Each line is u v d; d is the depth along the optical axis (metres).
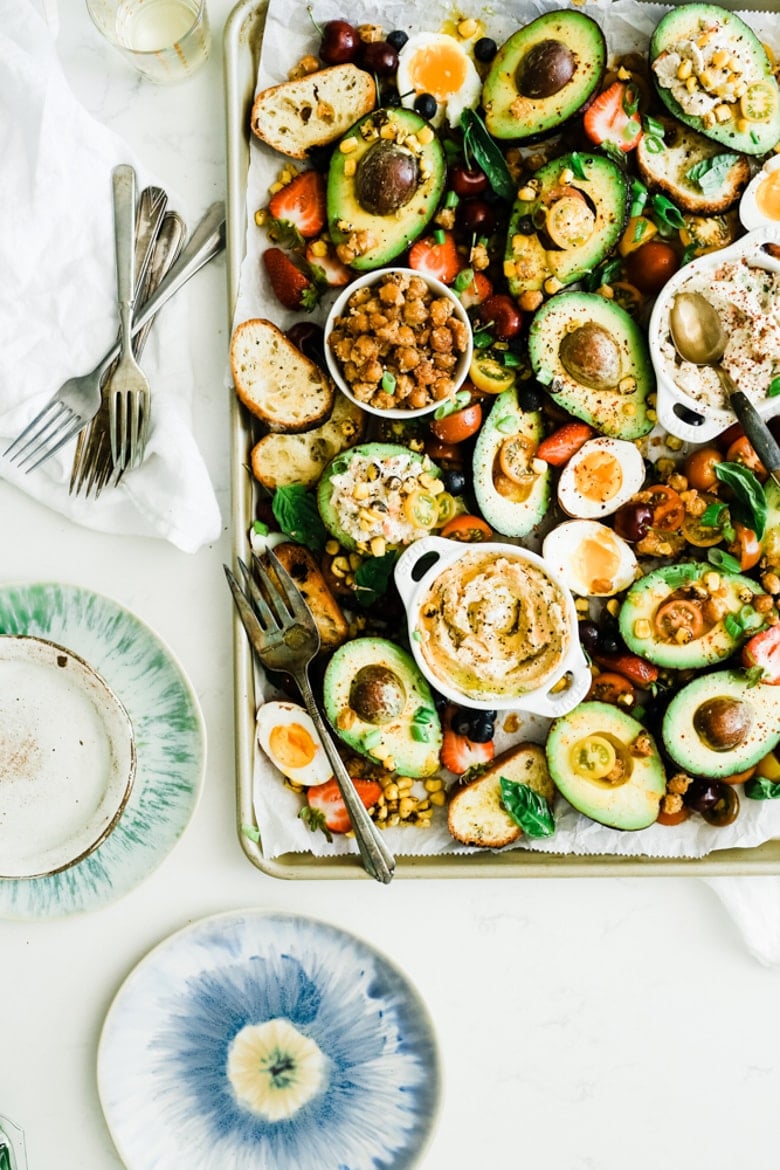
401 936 1.27
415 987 1.26
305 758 1.23
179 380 1.23
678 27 1.21
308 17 1.21
